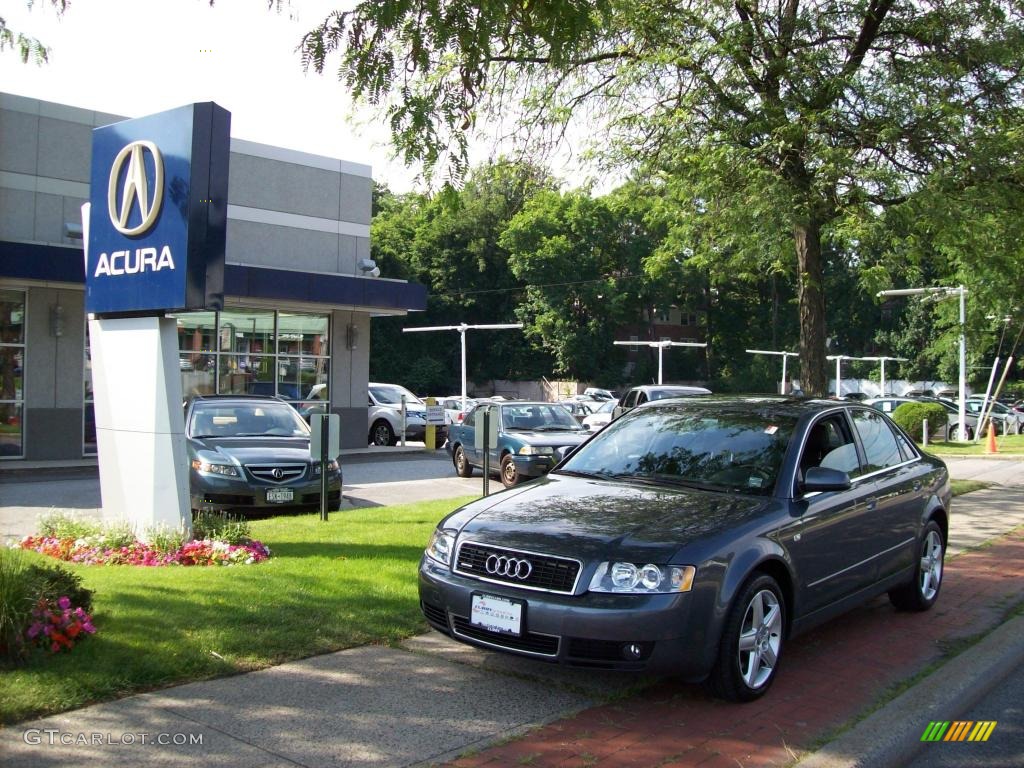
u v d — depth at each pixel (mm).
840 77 11688
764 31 12500
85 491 13477
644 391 20828
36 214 16641
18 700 4262
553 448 15070
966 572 8867
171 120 7910
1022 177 11844
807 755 4238
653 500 5445
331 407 21344
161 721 4281
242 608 5988
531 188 13852
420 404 29344
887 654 6027
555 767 3994
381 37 6766
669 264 14672
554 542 4863
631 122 12812
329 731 4270
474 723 4461
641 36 12312
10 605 4762
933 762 4605
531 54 11594
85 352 17391
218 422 12070
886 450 7145
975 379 57062
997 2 12188
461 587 5008
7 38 7895
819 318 13008
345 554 8047
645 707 4801
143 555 7531
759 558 4949
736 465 5902
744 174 11938
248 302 19328
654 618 4535
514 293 67000
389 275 64812
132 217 8156
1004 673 5969
